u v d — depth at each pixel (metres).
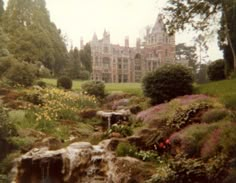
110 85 38.31
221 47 22.20
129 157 10.45
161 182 8.09
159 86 17.94
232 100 12.26
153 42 60.38
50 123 16.14
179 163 8.08
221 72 22.05
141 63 61.84
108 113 18.72
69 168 11.27
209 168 7.66
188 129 10.53
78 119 18.67
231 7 20.12
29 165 11.46
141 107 19.41
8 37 44.06
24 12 49.28
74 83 37.91
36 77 31.39
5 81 26.02
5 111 14.28
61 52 51.53
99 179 10.58
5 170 11.59
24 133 14.17
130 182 9.34
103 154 11.18
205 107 12.49
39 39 46.25
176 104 14.56
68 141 13.67
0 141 12.64
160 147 11.23
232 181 7.11
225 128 8.75
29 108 17.56
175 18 22.30
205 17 21.94
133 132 13.38
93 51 59.66
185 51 55.00
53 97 20.53
